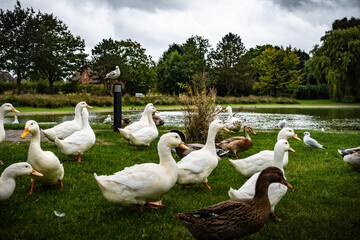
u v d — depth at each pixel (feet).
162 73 238.89
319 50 147.13
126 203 12.65
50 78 169.48
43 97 107.76
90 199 14.99
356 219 12.96
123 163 22.24
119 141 32.96
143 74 203.31
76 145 21.21
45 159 14.99
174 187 17.58
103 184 12.04
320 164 23.32
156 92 246.47
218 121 17.37
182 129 45.11
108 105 121.90
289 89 201.36
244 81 230.68
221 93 242.78
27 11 158.40
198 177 16.11
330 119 76.13
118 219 12.98
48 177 15.49
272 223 12.68
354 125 62.18
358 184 18.19
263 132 42.88
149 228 12.01
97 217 12.91
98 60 194.39
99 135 37.22
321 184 18.12
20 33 155.12
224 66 238.68
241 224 9.64
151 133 27.50
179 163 16.25
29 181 17.52
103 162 22.53
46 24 164.76
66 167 20.63
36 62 155.33
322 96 194.80
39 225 12.12
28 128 14.76
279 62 202.59
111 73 45.44
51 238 11.16
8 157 23.03
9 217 12.70
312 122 68.59
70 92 179.11
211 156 16.81
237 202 10.02
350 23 163.22
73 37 178.91
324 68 142.72
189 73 219.00
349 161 20.80
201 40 252.83
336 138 37.52
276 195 12.42
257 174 13.29
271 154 17.31
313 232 12.01
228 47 245.24
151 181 12.53
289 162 23.97
